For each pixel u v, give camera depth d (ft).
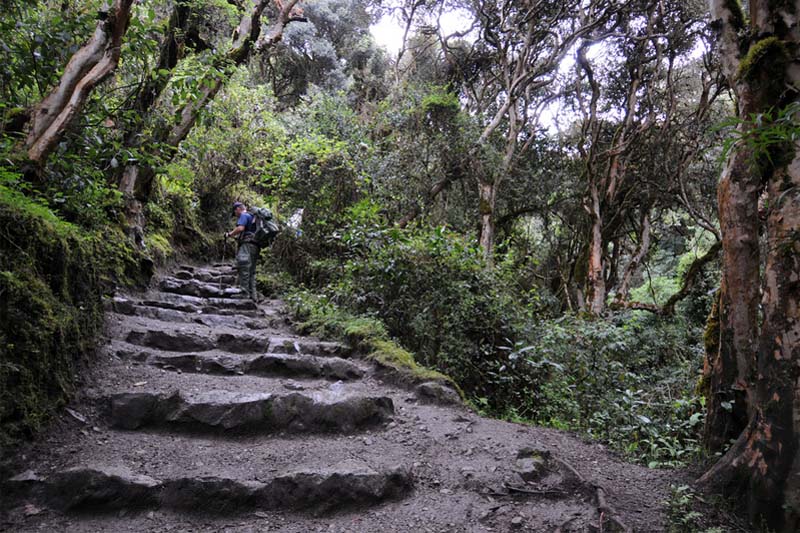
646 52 53.06
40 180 16.17
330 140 37.68
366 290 23.82
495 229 56.44
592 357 22.50
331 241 32.76
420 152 43.06
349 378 17.53
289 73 71.10
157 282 27.86
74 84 16.03
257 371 17.02
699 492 11.32
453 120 44.09
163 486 10.29
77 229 16.56
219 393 13.65
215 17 33.78
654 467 13.44
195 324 21.66
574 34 45.83
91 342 14.94
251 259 28.63
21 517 9.37
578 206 57.47
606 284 59.62
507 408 20.61
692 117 51.11
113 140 19.25
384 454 12.50
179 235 37.11
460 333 22.00
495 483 11.50
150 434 12.50
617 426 16.79
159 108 25.18
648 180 52.65
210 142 36.40
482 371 22.08
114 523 9.63
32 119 16.53
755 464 10.50
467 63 56.85
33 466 10.45
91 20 17.79
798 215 10.21
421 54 61.05
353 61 74.43
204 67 21.97
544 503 10.98
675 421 16.53
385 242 24.67
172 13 26.63
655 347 35.96
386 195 38.47
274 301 30.17
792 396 9.99
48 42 16.66
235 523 9.94
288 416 13.35
